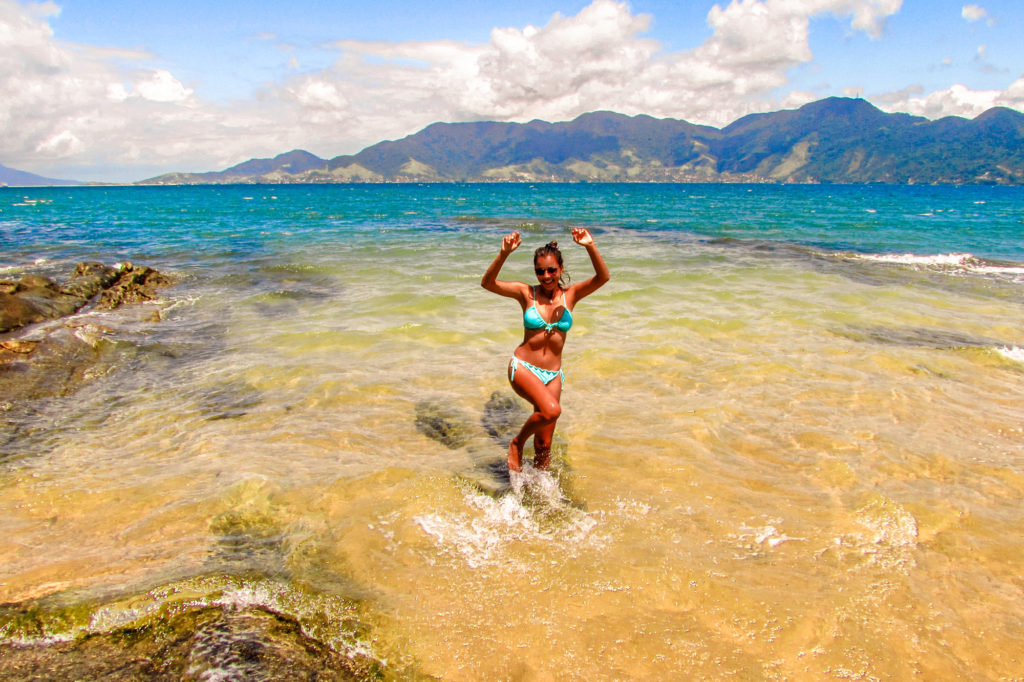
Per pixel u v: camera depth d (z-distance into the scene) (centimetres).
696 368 677
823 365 687
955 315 958
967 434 509
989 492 414
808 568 330
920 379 642
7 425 532
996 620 290
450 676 258
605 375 658
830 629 284
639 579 319
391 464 454
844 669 261
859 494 409
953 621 290
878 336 818
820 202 6575
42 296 1041
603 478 434
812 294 1105
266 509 389
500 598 304
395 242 2098
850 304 1027
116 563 327
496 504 396
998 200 7400
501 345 780
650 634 282
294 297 1112
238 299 1112
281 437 506
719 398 589
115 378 662
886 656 268
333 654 268
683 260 1567
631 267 1439
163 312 1001
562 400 586
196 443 496
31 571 317
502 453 479
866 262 1560
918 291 1159
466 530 365
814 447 486
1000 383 632
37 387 625
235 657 261
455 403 583
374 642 275
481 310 986
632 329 846
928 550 346
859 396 594
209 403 586
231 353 752
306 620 288
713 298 1058
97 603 287
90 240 2262
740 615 294
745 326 859
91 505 394
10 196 11150
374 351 752
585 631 283
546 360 428
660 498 406
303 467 450
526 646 274
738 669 261
